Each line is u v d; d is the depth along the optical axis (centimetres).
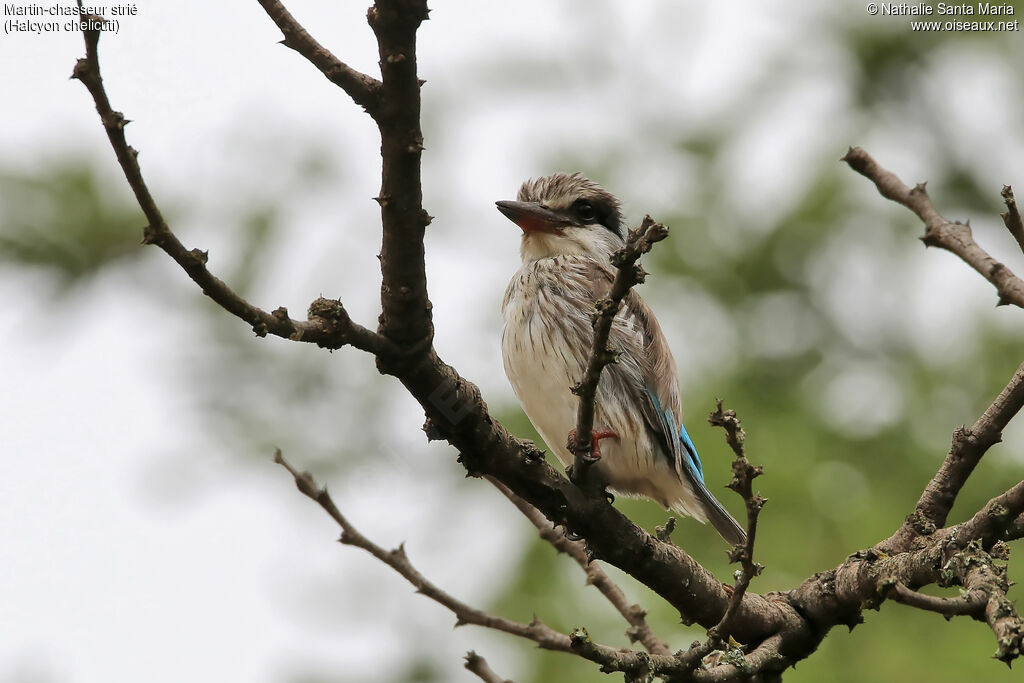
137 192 474
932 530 713
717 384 1227
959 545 657
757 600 729
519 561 1077
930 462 1154
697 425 1153
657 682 612
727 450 1122
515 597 1060
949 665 978
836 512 1096
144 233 483
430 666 1039
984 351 1227
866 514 1091
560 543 839
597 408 934
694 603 720
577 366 945
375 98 527
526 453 663
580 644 535
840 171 1371
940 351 1279
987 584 566
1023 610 1020
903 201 730
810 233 1341
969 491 1106
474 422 633
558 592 1062
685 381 1231
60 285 980
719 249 1349
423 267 577
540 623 755
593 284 969
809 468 1115
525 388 970
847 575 720
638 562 705
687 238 1352
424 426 642
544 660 1033
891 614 1018
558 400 953
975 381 1217
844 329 1332
